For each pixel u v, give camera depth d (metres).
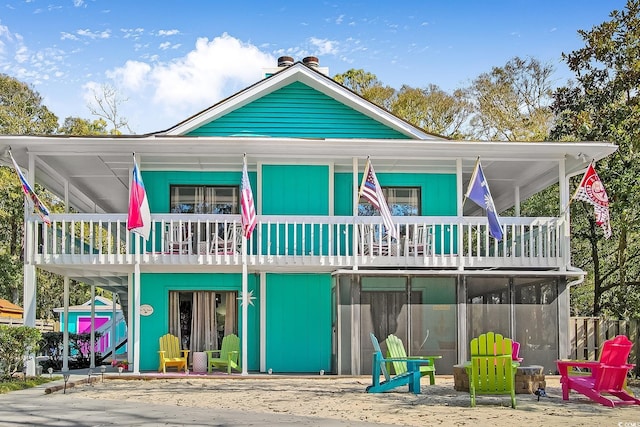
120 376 16.80
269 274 19.03
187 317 19.00
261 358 18.75
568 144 17.44
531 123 40.97
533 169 19.89
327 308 19.05
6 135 16.75
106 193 23.69
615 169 22.53
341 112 19.80
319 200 19.25
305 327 18.97
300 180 19.25
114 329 23.64
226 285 18.98
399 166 19.72
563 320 17.58
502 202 25.23
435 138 19.44
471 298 17.53
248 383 15.98
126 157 18.55
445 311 17.47
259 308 18.95
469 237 17.94
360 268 18.17
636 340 17.67
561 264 17.86
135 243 17.73
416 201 19.83
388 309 17.44
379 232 17.98
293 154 18.45
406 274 17.42
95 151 17.78
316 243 18.94
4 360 15.65
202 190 19.59
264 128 19.67
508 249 21.58
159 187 19.41
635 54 23.80
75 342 23.36
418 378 13.92
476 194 16.78
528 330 17.52
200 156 18.45
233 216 17.89
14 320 29.52
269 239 17.83
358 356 17.31
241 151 18.02
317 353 18.92
